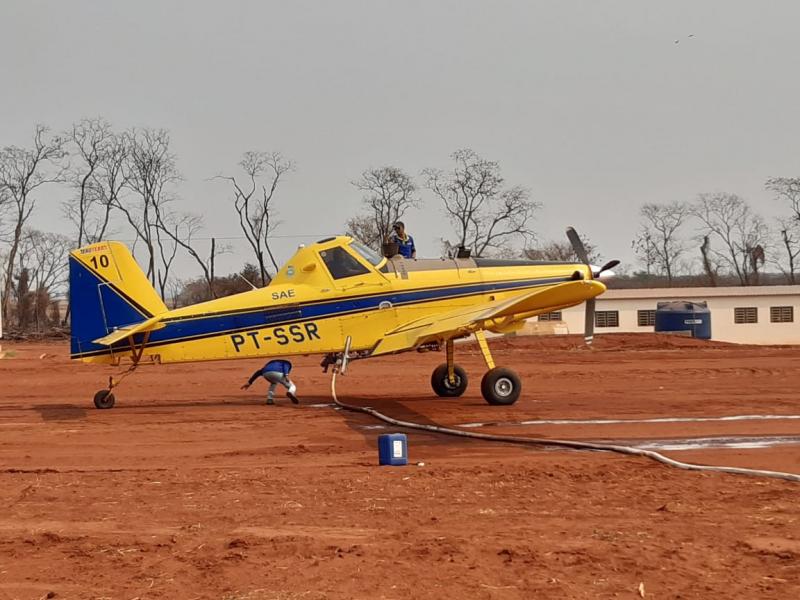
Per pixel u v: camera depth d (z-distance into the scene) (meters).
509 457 11.21
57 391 20.92
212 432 13.74
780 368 23.95
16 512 8.55
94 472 10.57
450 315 16.16
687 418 14.52
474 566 6.51
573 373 22.64
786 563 6.47
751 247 72.38
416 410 15.91
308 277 16.55
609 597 5.83
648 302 47.25
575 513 8.11
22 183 64.25
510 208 63.16
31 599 6.06
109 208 65.50
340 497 8.98
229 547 7.19
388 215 63.75
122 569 6.68
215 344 16.20
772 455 11.02
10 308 70.31
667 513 8.03
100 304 16.17
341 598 5.92
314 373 24.38
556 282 17.28
